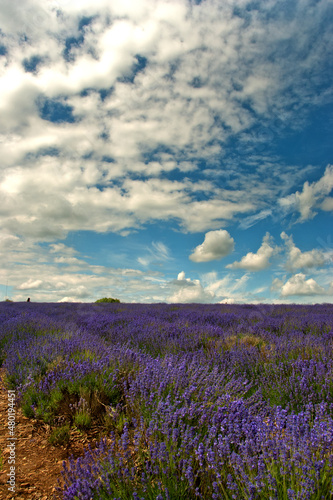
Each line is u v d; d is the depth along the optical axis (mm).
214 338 7262
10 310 12805
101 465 2305
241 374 4789
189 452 2395
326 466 2059
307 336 6426
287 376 4496
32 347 5734
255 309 14148
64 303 20203
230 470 2186
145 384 3676
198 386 3814
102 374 4242
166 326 8312
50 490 2367
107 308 16172
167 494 1938
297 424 2424
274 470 2088
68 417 3652
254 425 2635
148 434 2820
